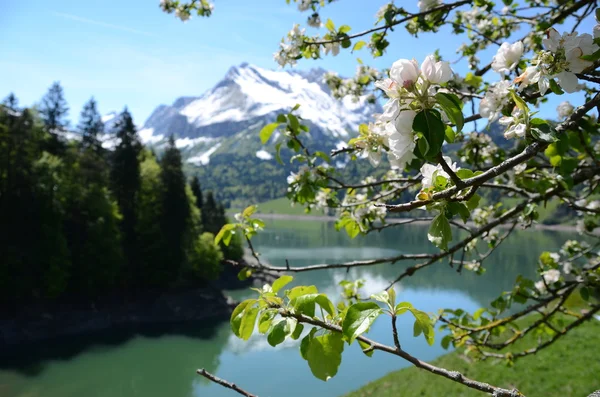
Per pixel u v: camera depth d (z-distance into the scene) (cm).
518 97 162
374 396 1852
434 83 136
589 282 409
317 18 472
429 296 4750
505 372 1725
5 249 3491
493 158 441
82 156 4931
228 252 5747
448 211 149
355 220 425
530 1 552
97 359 2952
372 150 230
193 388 2550
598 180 399
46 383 2527
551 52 170
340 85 600
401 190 431
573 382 1530
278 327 175
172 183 5084
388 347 171
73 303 3809
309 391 2405
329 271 6328
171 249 4750
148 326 3750
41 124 4706
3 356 2869
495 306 466
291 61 442
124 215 4866
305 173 372
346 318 153
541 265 490
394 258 390
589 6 366
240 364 2862
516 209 369
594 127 269
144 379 2662
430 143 131
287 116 370
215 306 4347
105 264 4097
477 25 574
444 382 1814
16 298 3516
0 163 3881
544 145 149
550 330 518
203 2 571
